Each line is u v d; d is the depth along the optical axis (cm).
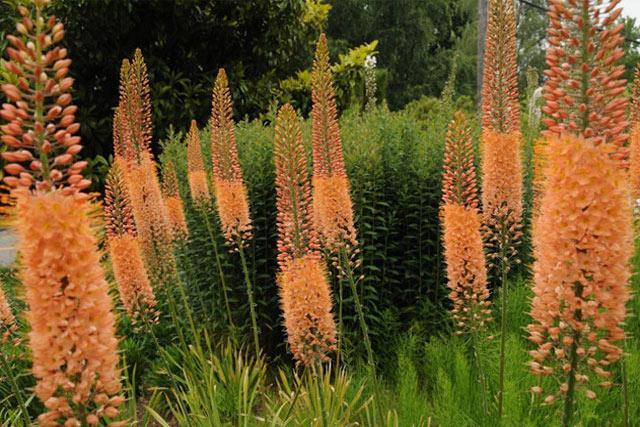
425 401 408
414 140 622
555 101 241
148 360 559
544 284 251
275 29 816
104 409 212
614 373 419
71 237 197
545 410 389
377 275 595
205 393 448
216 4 778
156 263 495
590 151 228
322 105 395
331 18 2922
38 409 468
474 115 753
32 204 195
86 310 203
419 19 3009
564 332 252
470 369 448
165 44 777
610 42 228
